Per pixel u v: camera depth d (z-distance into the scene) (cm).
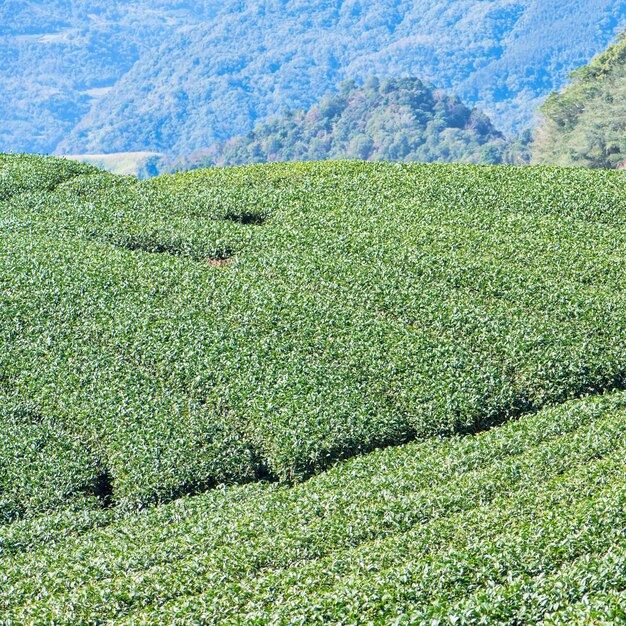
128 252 5441
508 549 2666
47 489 3784
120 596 2800
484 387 4166
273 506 3416
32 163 6938
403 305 4822
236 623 2500
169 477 3788
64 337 4650
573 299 4791
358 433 3944
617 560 2494
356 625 2420
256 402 4147
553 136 17925
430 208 6044
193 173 6906
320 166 6794
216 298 4906
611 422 3638
